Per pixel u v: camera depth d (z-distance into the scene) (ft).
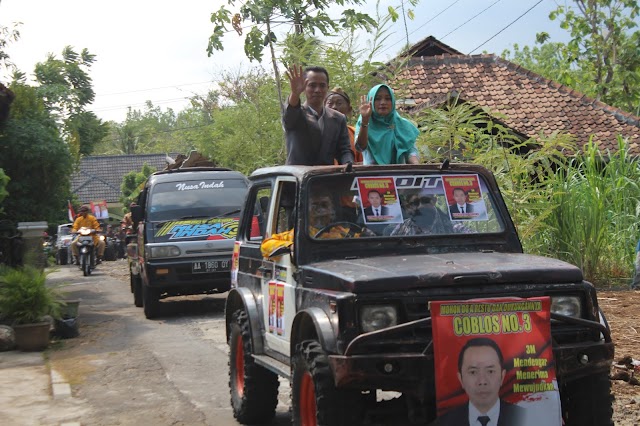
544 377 14.88
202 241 42.96
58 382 27.55
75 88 89.66
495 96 75.61
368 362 14.62
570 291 15.97
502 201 19.52
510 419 14.70
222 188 46.91
